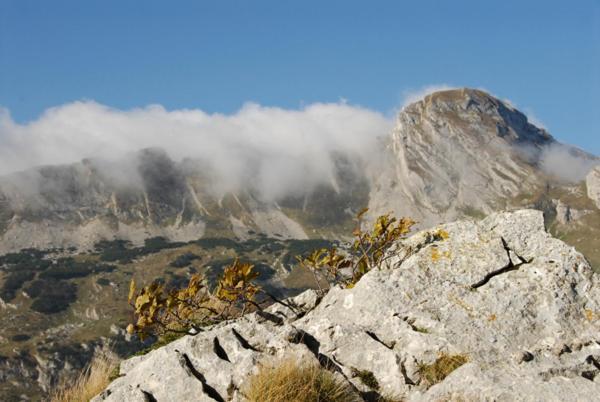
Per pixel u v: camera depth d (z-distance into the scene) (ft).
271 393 13.56
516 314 15.47
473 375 13.52
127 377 15.87
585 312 15.47
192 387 14.67
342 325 15.70
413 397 13.97
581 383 13.11
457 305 15.85
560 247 16.75
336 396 13.73
